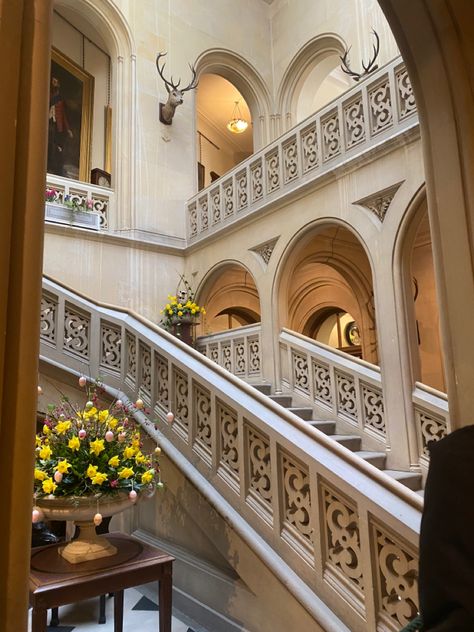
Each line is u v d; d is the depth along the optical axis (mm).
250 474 3408
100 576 2496
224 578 3408
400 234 5934
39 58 1038
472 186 1671
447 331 1712
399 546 2316
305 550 2865
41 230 997
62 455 2775
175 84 10797
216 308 12852
